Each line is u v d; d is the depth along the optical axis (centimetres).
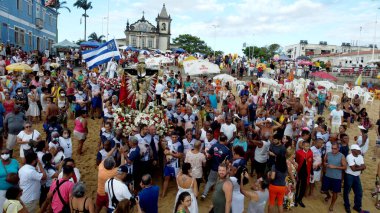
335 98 2206
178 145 818
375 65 4303
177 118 1068
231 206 579
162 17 7219
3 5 3191
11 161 614
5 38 3256
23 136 805
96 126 1438
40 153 692
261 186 614
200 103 1359
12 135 928
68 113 1575
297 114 1205
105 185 571
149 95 1054
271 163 783
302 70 3541
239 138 916
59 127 916
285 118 1112
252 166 959
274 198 679
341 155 777
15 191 507
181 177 593
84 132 1080
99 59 1527
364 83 3128
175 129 901
